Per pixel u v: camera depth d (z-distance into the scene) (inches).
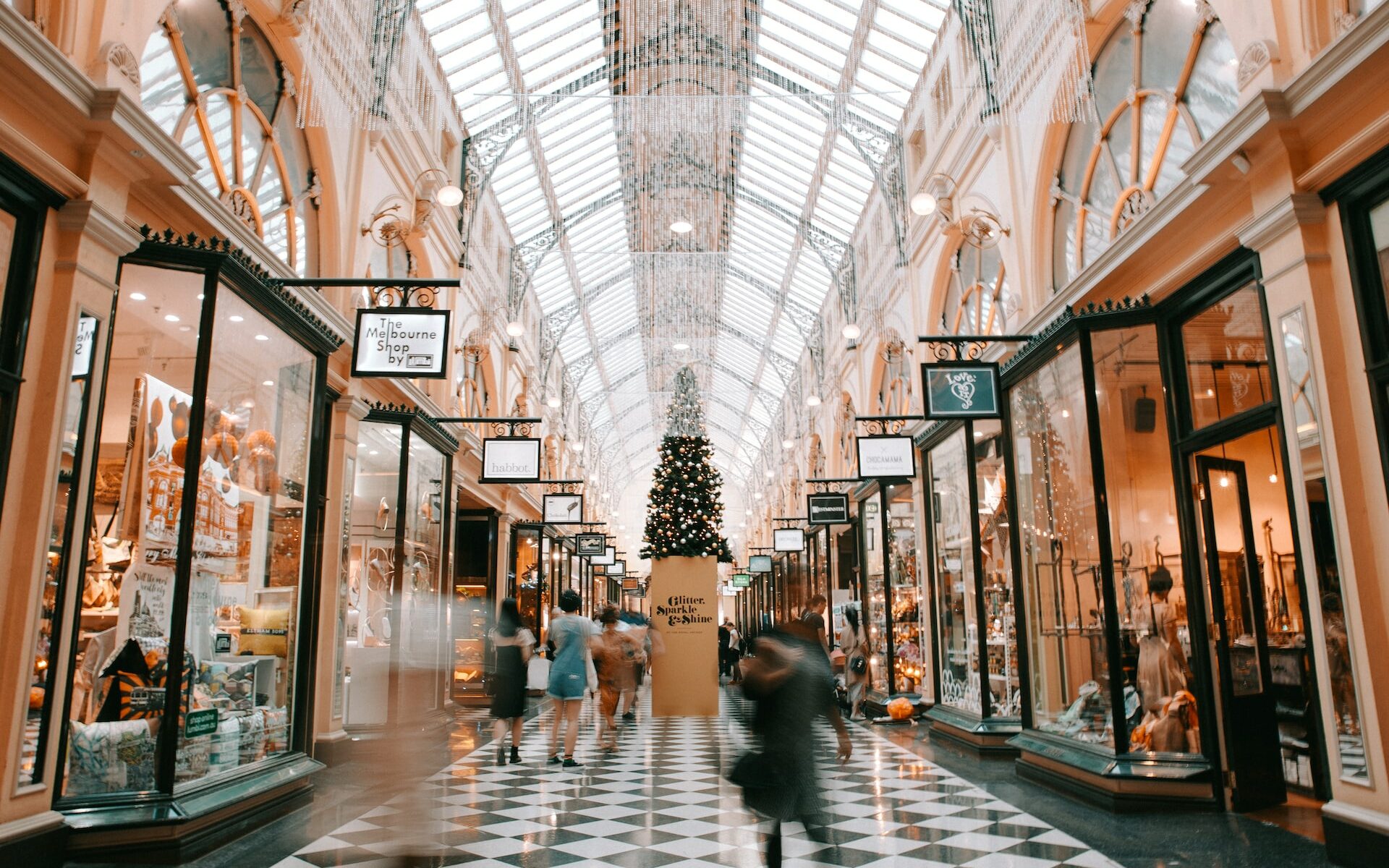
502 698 344.2
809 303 828.6
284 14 286.2
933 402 316.5
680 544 570.9
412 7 390.9
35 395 175.5
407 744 134.4
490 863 194.1
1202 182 217.2
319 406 276.4
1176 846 198.7
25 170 168.4
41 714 175.6
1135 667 257.8
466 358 562.9
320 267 345.1
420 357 269.3
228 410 233.8
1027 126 365.1
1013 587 327.6
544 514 699.4
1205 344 244.5
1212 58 250.2
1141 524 263.9
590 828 228.2
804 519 881.5
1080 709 280.5
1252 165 202.8
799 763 145.4
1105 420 267.3
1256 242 206.7
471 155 532.7
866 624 604.4
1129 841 205.0
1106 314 265.1
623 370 1072.8
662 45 479.8
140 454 213.9
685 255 642.2
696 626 558.9
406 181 431.5
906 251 534.9
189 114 247.3
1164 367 257.9
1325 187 189.3
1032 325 332.5
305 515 269.9
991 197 404.5
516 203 635.5
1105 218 317.4
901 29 465.4
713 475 600.7
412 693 137.6
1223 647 241.4
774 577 1074.7
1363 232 183.9
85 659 203.0
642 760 355.6
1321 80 179.8
